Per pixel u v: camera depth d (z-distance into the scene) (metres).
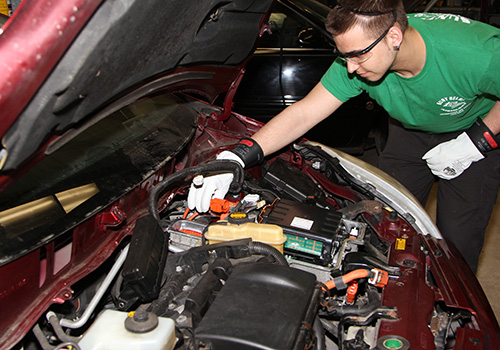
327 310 1.36
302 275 1.19
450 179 2.18
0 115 0.90
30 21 0.91
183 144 1.76
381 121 3.68
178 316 1.26
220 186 1.80
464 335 1.36
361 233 1.71
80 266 1.32
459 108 1.91
